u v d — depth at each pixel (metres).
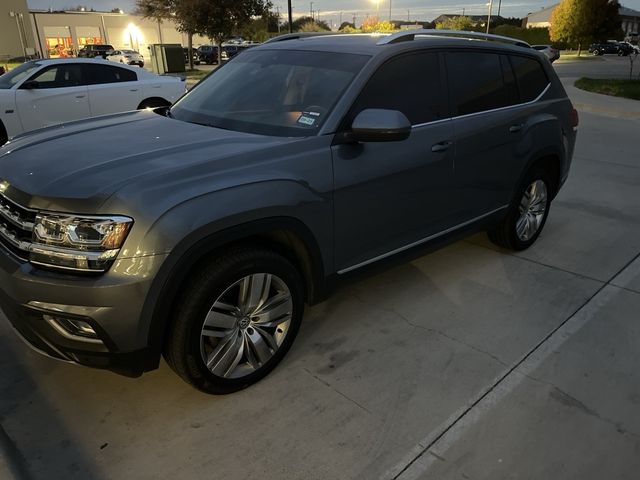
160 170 2.44
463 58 3.78
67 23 60.84
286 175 2.69
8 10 53.41
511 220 4.46
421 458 2.41
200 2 27.16
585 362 3.14
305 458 2.40
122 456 2.40
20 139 3.21
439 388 2.89
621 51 53.19
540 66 4.57
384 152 3.13
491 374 3.01
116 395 2.80
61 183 2.38
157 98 9.80
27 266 2.33
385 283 4.09
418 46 3.47
